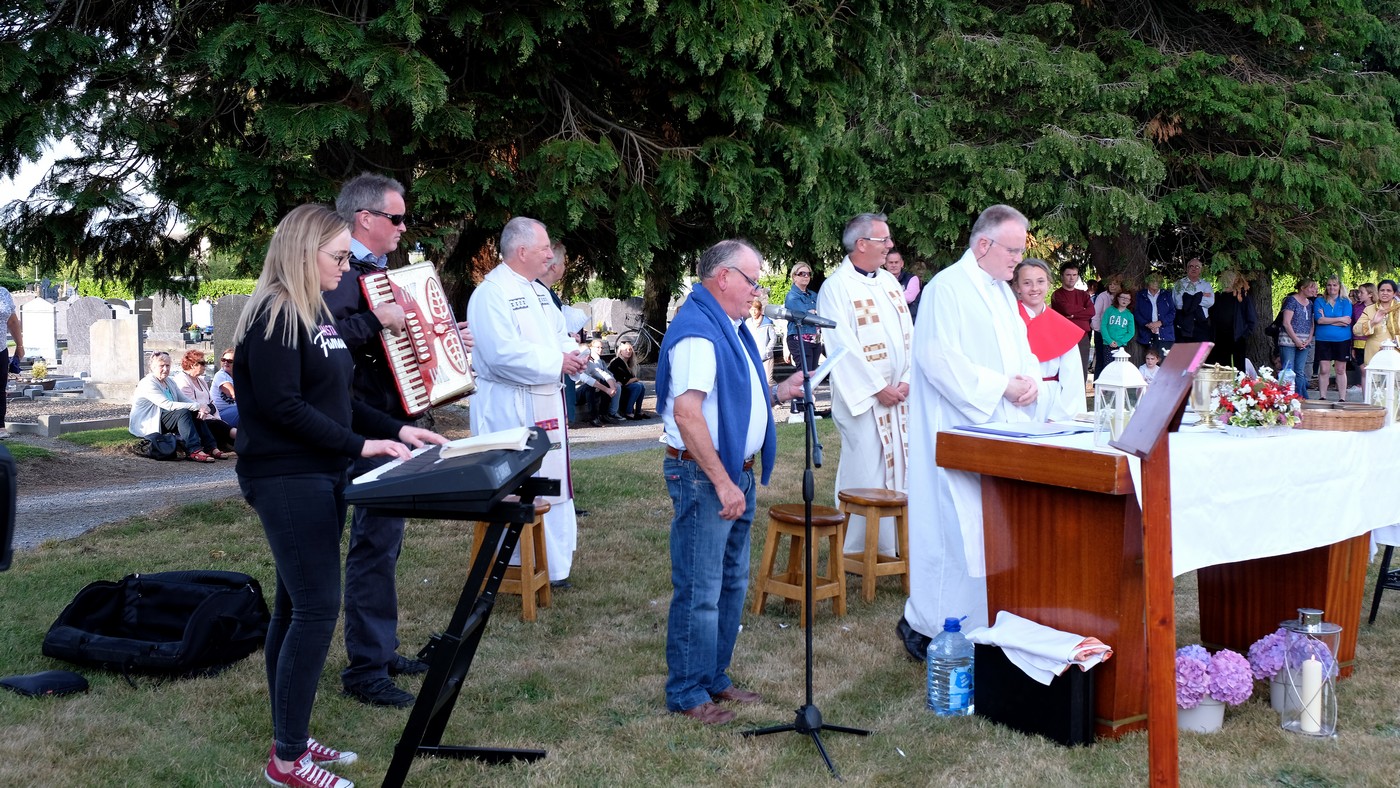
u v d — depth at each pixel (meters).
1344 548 4.52
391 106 7.22
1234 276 16.14
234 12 7.76
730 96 7.71
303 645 3.30
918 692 4.38
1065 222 15.05
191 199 7.38
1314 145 16.28
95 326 16.94
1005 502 4.18
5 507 2.12
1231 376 4.43
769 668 4.64
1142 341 15.45
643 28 7.47
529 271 5.64
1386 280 15.87
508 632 5.10
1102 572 3.86
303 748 3.37
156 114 7.45
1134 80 15.60
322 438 3.23
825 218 9.84
